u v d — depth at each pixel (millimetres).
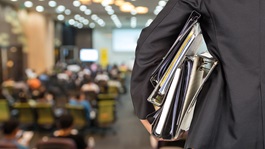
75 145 3721
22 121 7180
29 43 13148
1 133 4742
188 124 860
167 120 846
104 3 2998
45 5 3049
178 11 816
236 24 765
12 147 3217
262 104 737
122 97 11391
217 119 777
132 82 898
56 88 10672
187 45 824
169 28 822
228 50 772
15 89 9750
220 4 782
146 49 847
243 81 750
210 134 768
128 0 2543
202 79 823
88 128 7215
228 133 760
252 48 753
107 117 7223
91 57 20375
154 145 2895
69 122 4180
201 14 808
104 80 11234
